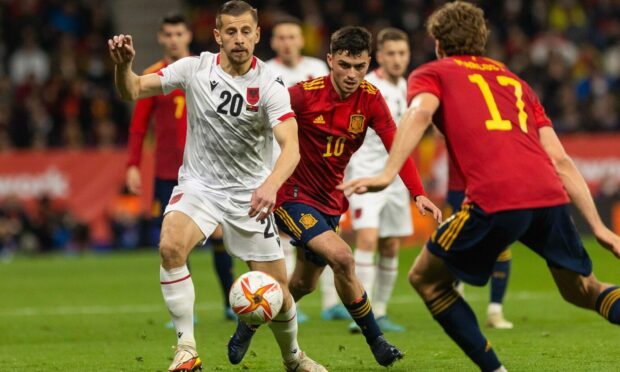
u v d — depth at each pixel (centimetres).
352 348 2922
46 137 8219
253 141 2338
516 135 2031
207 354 2819
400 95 3619
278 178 2164
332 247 2450
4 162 7356
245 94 2298
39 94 8581
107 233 7450
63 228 7356
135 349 2973
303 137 2595
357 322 2472
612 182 7550
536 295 4538
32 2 9681
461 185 3422
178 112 3631
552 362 2575
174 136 3641
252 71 2309
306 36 9594
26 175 7381
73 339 3269
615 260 6050
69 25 9756
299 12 9762
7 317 3925
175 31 3562
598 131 8462
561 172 2080
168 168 3656
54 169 7412
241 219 2333
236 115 2303
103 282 5384
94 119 8612
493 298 3434
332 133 2581
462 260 2014
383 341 2466
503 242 2000
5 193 7362
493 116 2033
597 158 7581
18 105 8375
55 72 9025
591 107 8688
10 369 2592
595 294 2061
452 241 2009
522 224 1983
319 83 2597
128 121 8806
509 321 3594
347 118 2591
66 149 8050
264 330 3350
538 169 2011
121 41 2173
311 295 4772
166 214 2320
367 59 2533
